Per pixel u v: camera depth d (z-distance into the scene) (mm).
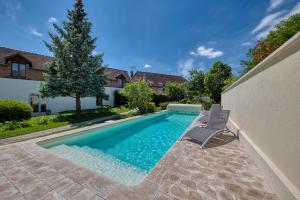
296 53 2373
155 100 23797
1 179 3047
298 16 7875
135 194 2578
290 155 2414
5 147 4918
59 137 6383
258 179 3008
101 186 2801
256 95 4215
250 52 12266
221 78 26234
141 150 6266
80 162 4688
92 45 13633
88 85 12664
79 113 12602
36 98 15320
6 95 13273
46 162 3787
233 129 6680
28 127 8016
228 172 3264
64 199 2477
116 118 11766
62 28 12594
